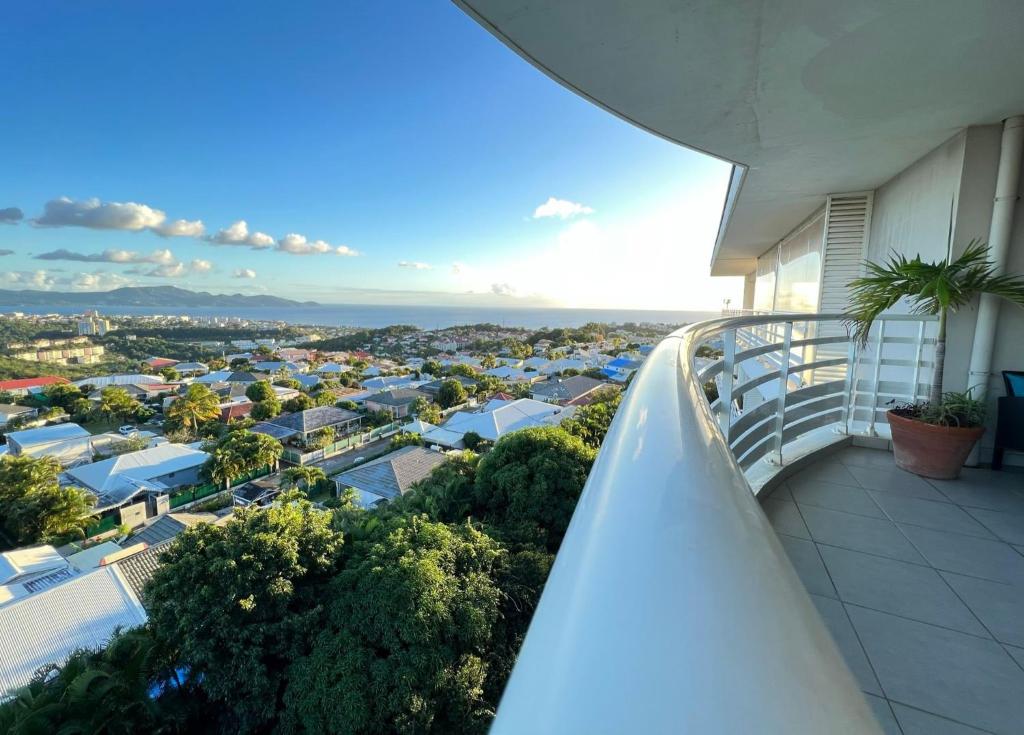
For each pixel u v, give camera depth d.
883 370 4.02
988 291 2.84
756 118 3.20
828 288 5.25
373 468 16.30
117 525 17.17
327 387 45.75
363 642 5.40
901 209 4.27
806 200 5.41
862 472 2.83
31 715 4.65
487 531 7.77
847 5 2.07
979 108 2.89
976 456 2.97
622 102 3.02
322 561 6.37
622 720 0.20
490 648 5.93
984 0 2.01
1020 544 1.99
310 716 4.98
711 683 0.23
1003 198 2.96
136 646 5.57
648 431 0.57
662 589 0.30
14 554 12.56
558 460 8.84
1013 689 1.25
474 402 37.66
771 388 5.16
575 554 0.37
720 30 2.29
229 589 5.63
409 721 4.91
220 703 5.70
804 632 0.29
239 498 19.11
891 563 1.85
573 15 2.22
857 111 3.04
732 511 0.42
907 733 1.13
